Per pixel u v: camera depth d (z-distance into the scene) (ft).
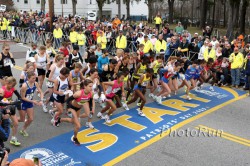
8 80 19.38
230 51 43.73
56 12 172.86
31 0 169.89
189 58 46.16
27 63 23.98
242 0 112.78
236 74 39.91
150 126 25.31
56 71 25.20
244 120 28.02
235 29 126.21
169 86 32.42
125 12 189.98
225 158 20.42
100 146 21.26
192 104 31.94
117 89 24.75
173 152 20.89
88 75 27.58
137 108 29.63
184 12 202.80
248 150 21.84
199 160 19.94
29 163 10.35
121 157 19.83
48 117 26.13
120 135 23.25
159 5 202.49
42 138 22.00
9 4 161.48
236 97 35.86
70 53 31.60
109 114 25.43
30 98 20.95
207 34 63.82
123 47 49.06
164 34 55.31
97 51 33.22
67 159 19.24
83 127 24.38
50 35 58.95
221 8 183.11
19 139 21.63
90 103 23.12
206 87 39.63
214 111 30.19
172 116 27.89
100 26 60.59
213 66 38.96
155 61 31.37
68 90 22.38
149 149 21.16
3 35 69.82
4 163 12.55
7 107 16.97
